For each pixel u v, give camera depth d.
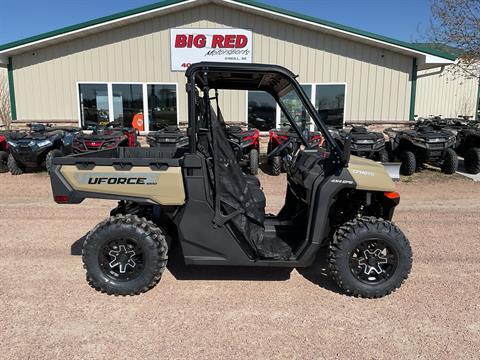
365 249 3.16
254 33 10.48
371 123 10.72
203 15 10.43
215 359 2.38
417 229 4.82
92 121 11.05
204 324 2.76
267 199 6.34
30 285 3.31
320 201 3.05
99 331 2.66
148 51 10.67
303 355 2.42
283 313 2.91
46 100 11.00
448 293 3.21
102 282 3.13
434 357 2.41
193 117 3.00
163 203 3.09
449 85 15.74
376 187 3.11
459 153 10.19
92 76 10.83
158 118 11.00
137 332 2.65
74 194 3.13
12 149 8.04
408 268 3.12
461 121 10.91
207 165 3.09
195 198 3.07
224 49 10.58
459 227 4.91
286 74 3.08
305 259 3.12
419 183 7.62
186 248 3.14
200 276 3.54
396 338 2.60
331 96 10.71
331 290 3.29
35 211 5.56
